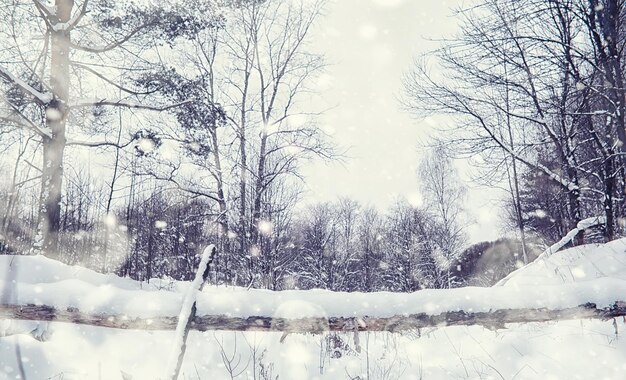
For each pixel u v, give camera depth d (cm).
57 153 844
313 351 425
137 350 378
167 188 1345
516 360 349
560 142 1125
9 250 913
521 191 1894
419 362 385
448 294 322
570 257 705
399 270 2455
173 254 1314
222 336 436
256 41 1464
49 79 924
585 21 868
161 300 303
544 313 307
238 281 1059
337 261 2859
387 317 307
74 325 385
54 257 814
